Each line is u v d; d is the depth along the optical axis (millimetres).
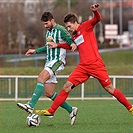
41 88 25812
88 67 25609
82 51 25719
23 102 47406
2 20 126438
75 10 136625
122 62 98625
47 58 27141
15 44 125062
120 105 41719
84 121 28422
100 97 51438
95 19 25328
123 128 24906
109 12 173375
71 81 25688
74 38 25906
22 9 144250
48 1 147250
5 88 51156
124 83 52938
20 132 23562
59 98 25734
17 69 63156
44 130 24266
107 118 30125
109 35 107438
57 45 26453
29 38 129125
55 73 26578
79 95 51406
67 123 27469
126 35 146625
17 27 128125
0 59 90812
